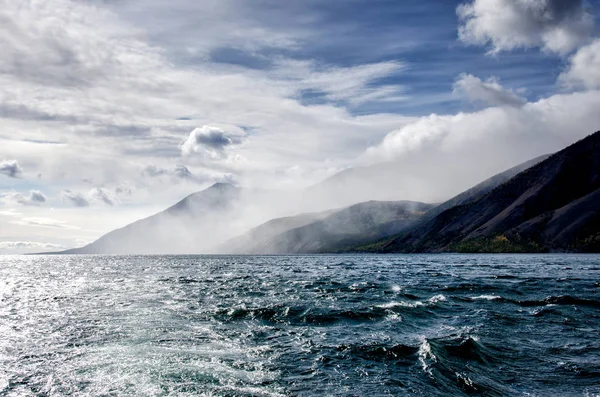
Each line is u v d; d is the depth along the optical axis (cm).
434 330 2477
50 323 2712
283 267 10519
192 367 1802
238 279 6206
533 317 2847
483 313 2961
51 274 8075
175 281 5878
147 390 1540
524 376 1755
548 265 9756
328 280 5822
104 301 3706
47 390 1557
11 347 2131
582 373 1786
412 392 1566
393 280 5684
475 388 1625
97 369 1777
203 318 2853
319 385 1614
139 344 2183
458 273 7106
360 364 1861
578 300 3428
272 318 2831
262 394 1513
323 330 2492
